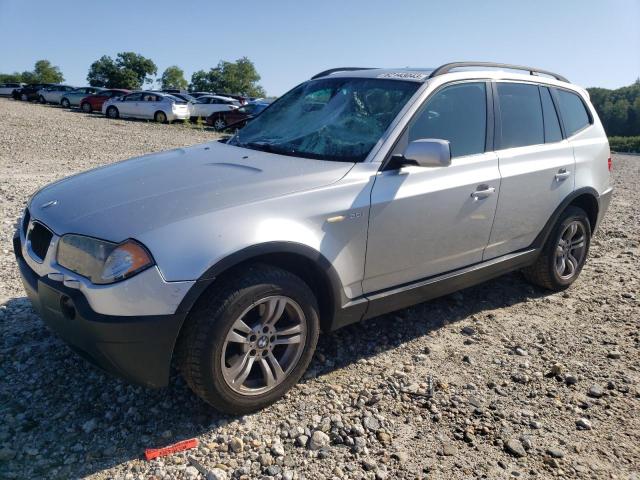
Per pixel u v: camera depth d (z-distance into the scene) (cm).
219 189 315
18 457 277
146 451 285
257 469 279
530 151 458
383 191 353
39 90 3922
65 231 299
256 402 317
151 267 275
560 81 525
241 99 3566
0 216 698
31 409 315
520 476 283
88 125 2281
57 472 269
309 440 302
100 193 326
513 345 420
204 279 282
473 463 291
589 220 546
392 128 371
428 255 389
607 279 571
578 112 532
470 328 442
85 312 276
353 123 391
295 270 341
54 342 385
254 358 313
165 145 1681
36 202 351
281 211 313
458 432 315
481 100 430
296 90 467
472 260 430
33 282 310
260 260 315
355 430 310
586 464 294
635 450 307
